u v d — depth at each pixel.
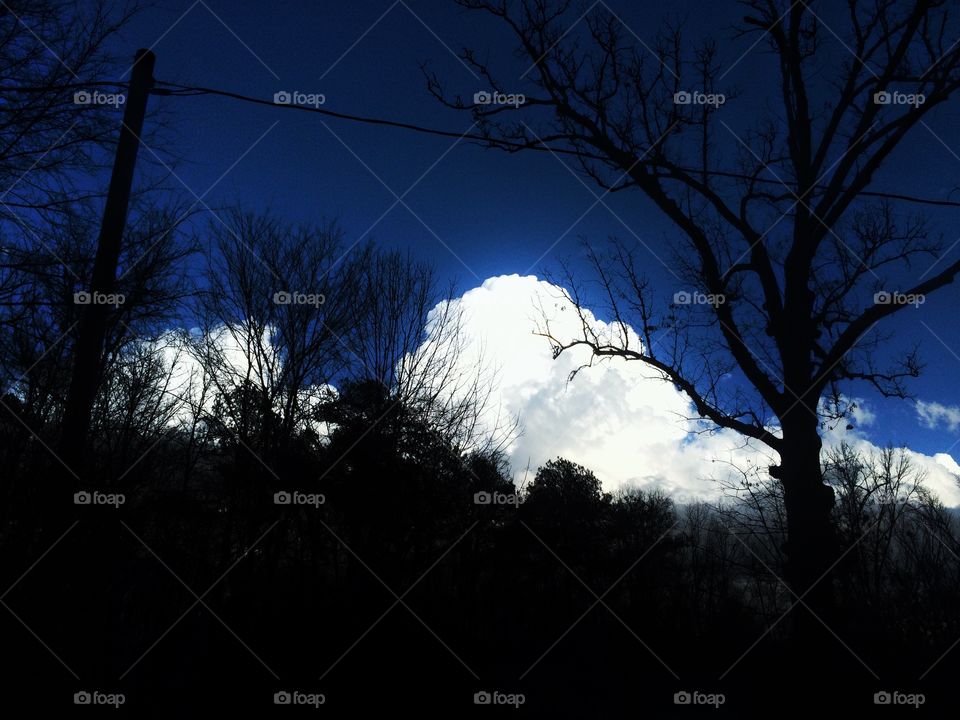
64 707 7.25
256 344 13.52
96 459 10.20
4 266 8.56
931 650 11.76
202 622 10.98
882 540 14.95
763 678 11.63
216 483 12.91
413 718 10.45
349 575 12.92
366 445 13.55
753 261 13.14
